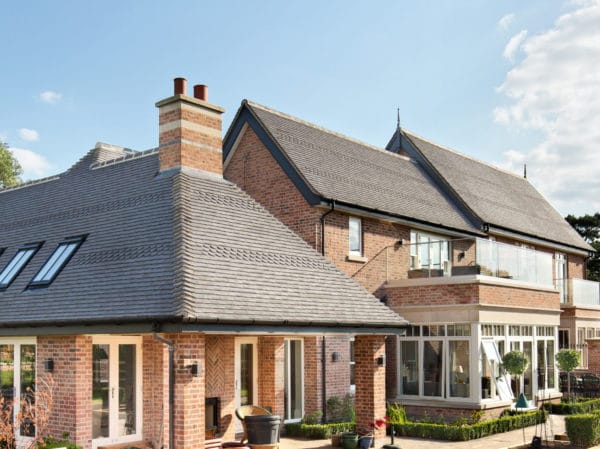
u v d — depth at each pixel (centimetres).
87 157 2205
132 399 1573
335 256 2134
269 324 1333
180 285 1280
